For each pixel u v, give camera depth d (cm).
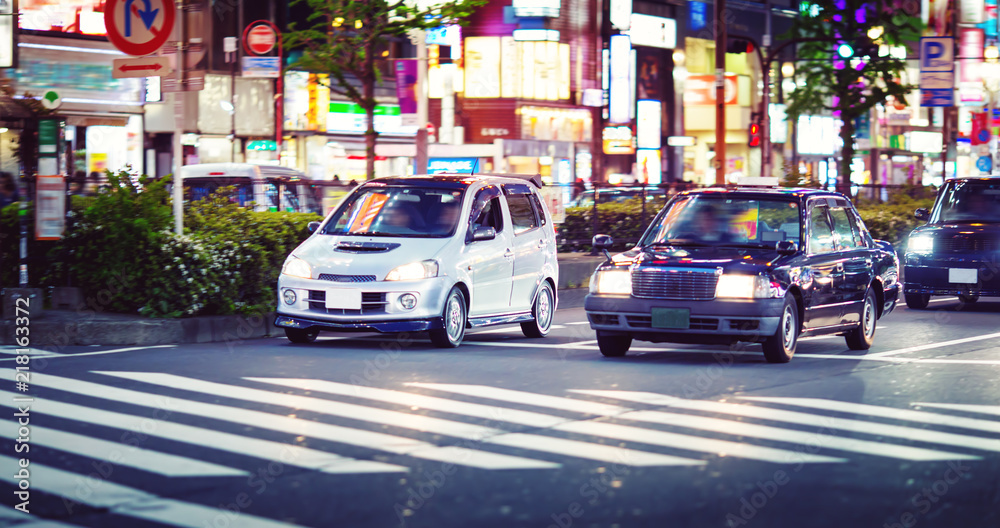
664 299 1585
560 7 6362
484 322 1838
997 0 7519
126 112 4359
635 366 1558
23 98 1930
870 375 1494
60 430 1070
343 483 880
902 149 9162
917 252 2477
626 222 3281
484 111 6212
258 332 1917
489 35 6241
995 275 2412
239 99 5091
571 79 6475
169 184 2164
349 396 1280
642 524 775
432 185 1883
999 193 2569
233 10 5047
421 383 1382
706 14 7338
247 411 1180
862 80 4909
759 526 774
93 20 4206
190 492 850
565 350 1752
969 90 5491
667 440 1055
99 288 1927
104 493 843
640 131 6831
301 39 3150
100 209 1902
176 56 2020
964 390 1371
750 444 1041
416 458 970
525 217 1995
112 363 1525
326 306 1733
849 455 999
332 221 1881
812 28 4828
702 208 1759
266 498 834
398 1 2938
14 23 1861
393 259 1738
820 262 1688
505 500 834
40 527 755
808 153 7944
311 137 5409
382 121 5597
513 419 1152
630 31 6756
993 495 868
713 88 7200
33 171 1934
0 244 1802
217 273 1889
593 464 952
